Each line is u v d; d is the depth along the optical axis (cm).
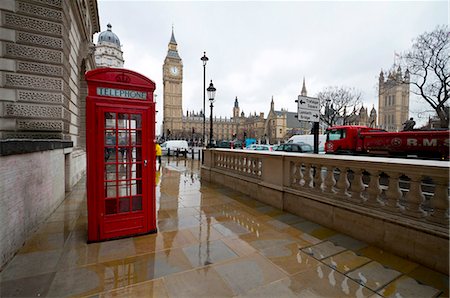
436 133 1110
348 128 1562
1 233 290
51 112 567
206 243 368
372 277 278
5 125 511
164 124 11094
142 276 276
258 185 629
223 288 256
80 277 272
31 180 394
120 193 387
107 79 368
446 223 290
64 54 595
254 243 370
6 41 511
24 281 263
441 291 251
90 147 359
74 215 498
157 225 446
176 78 10938
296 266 302
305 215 486
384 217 346
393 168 343
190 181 932
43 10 552
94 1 1232
